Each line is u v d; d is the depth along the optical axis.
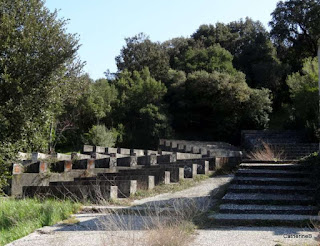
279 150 20.66
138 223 7.30
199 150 24.95
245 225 7.16
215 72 41.00
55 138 32.34
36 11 15.18
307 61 36.59
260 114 37.88
